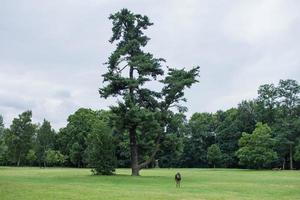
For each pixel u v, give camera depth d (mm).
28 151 131875
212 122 139000
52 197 27484
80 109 134125
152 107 63812
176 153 65750
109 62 60688
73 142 129000
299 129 112625
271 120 124875
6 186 35219
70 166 134875
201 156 136375
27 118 132250
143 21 63594
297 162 116812
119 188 37156
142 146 63969
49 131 136125
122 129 61688
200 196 30422
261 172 85438
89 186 38781
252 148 109500
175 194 31734
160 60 62406
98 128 63156
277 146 113688
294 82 122688
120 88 61625
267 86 125875
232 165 128625
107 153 62594
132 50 62562
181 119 64438
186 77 63406
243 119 129125
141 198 28016
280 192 35344
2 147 102688
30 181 45281
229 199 28609
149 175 64750
